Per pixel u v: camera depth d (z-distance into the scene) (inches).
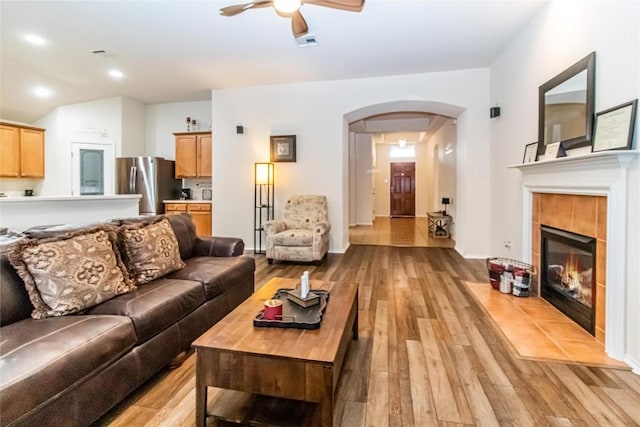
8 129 225.9
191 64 187.3
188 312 88.0
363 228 350.9
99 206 165.2
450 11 131.6
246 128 232.1
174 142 271.9
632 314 81.5
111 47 164.1
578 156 93.4
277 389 57.4
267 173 228.4
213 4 125.5
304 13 131.3
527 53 142.6
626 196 82.9
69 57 176.4
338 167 220.4
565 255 113.3
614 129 86.9
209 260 121.3
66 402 55.2
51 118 247.1
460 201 215.9
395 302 126.4
